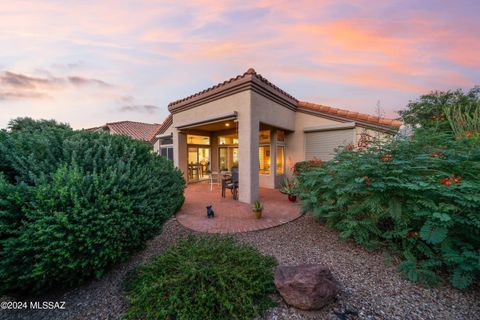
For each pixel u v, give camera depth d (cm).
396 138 353
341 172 337
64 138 316
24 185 211
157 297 200
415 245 272
